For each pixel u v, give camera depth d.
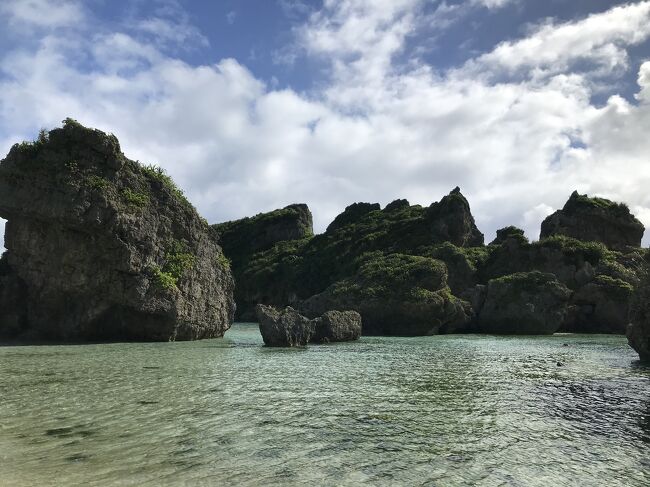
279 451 11.35
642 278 31.20
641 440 12.46
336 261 95.31
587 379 21.73
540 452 11.52
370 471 10.21
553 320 59.91
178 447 11.47
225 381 20.45
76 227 36.19
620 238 81.44
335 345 40.16
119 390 18.05
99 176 37.47
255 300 104.12
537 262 71.31
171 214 42.78
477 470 10.35
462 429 13.34
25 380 20.06
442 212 88.88
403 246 87.38
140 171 41.22
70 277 37.41
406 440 12.31
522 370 24.66
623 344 42.28
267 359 28.78
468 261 75.56
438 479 9.84
